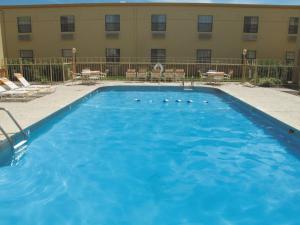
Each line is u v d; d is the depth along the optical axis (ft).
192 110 38.78
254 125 31.58
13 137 21.86
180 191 17.54
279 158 22.56
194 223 14.48
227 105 41.96
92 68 82.53
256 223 14.53
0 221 14.48
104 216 14.96
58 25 83.46
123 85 55.01
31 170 19.89
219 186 18.20
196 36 81.20
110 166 20.92
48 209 15.49
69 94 43.39
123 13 81.05
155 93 52.24
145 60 82.74
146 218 14.84
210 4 79.20
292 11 80.33
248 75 66.49
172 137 27.48
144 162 21.70
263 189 17.84
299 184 18.49
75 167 20.58
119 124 31.68
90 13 81.87
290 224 14.46
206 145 25.39
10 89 42.11
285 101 37.99
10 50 86.02
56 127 29.96
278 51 82.17
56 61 71.61
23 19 84.33
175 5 79.82
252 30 81.25
